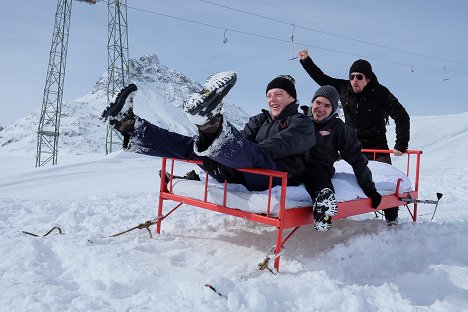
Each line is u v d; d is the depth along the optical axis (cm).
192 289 246
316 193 309
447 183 930
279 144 301
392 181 427
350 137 365
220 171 316
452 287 282
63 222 457
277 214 289
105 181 1337
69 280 270
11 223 443
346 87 537
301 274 283
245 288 243
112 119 300
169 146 320
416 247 366
